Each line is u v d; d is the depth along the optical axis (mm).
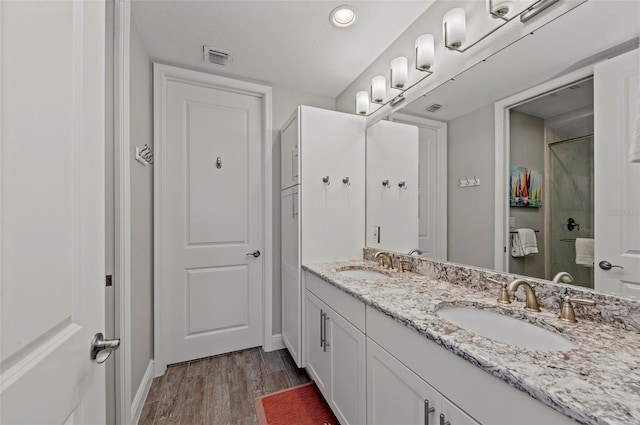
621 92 827
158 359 1954
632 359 632
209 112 2229
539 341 862
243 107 2350
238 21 1633
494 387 622
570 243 941
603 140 864
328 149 2064
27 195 415
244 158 2346
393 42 1852
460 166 1401
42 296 448
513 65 1141
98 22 650
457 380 714
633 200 801
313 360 1766
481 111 1283
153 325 1957
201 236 2191
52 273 476
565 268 953
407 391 912
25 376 400
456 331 787
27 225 415
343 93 2520
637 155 794
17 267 393
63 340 500
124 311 1365
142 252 1733
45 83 459
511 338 946
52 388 464
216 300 2242
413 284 1372
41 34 450
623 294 812
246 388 1807
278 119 2416
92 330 613
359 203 2166
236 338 2307
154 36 1759
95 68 635
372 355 1113
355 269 1873
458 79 1399
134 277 1546
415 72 1677
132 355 1507
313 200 2008
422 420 844
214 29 1701
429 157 1602
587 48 907
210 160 2227
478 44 1289
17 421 382
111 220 1348
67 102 526
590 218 891
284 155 2303
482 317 1043
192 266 2158
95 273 629
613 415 451
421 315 919
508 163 1168
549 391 513
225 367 2064
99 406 641
